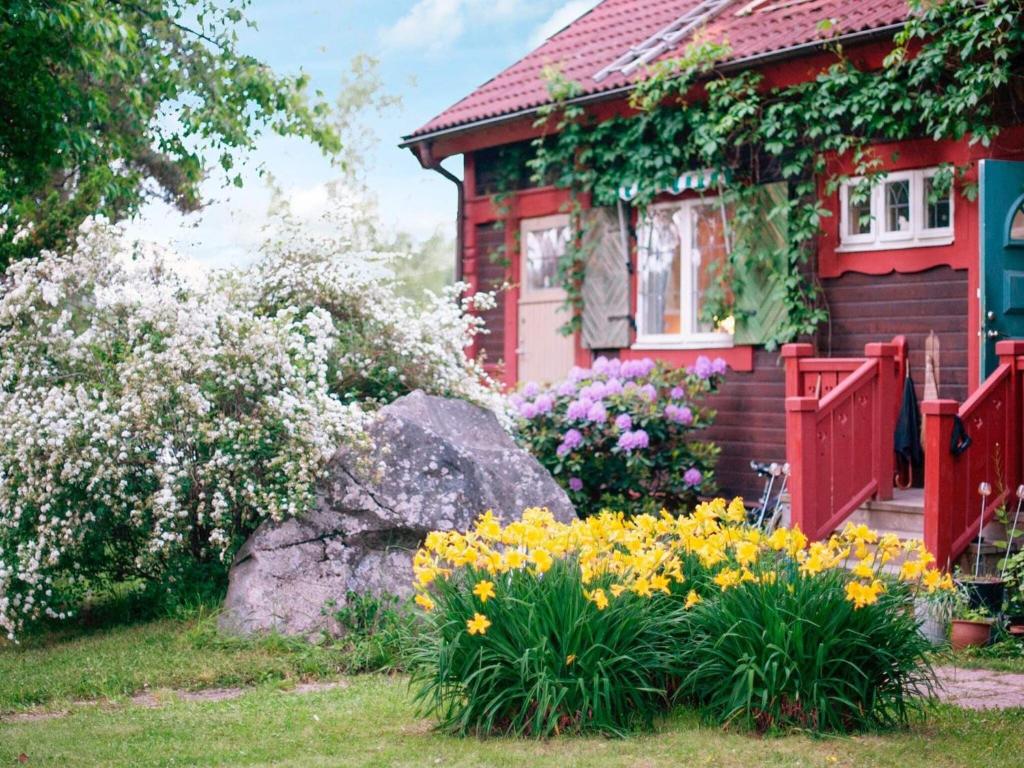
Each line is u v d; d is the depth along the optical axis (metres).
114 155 13.85
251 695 6.54
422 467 8.23
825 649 5.31
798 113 11.14
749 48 11.48
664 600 5.82
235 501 8.21
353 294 9.91
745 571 5.53
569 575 5.56
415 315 10.32
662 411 11.73
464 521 8.15
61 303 8.74
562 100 13.10
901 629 5.53
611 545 6.04
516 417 11.67
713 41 12.05
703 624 5.59
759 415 12.09
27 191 12.53
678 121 12.14
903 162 10.65
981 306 9.57
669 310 12.98
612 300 13.34
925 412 8.60
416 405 8.99
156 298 8.38
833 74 10.70
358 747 5.27
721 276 12.17
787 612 5.39
